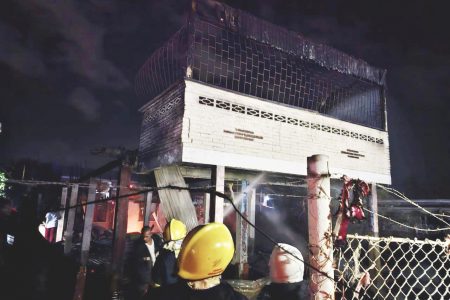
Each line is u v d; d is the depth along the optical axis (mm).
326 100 12695
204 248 1778
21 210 6305
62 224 14586
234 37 9914
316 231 2291
